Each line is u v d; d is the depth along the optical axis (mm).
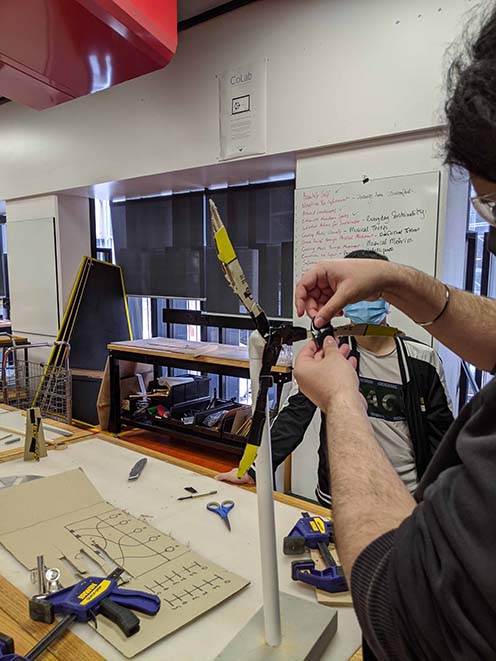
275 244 3180
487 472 351
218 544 1039
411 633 374
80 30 1336
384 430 1502
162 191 3656
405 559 381
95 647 747
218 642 755
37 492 1188
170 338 3912
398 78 2125
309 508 1203
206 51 2729
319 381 611
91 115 3377
